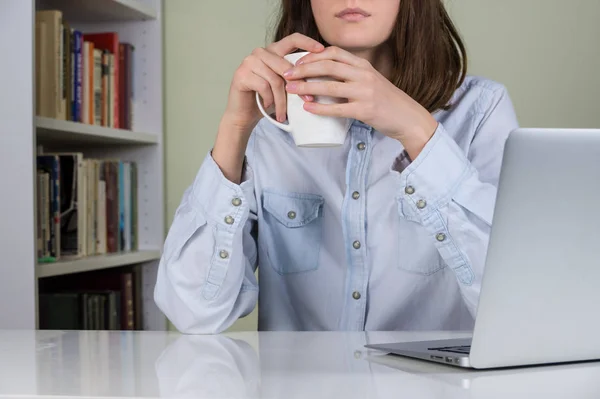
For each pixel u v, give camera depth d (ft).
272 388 2.19
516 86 8.97
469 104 4.74
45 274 6.75
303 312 4.71
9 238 6.52
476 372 2.51
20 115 6.47
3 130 6.49
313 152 4.70
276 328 4.72
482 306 2.46
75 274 8.71
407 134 3.53
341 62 3.34
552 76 8.90
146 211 9.24
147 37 9.24
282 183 4.72
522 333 2.53
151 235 9.23
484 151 4.63
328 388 2.19
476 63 9.04
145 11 8.89
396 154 4.56
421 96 4.58
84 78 7.91
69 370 2.56
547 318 2.55
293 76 3.34
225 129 3.91
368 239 4.55
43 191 7.13
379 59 4.69
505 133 4.64
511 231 2.41
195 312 4.00
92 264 7.60
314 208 4.67
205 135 9.52
